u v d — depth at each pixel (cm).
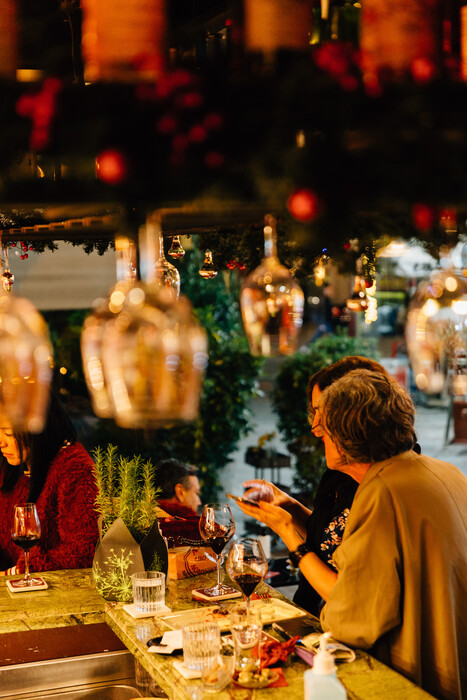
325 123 115
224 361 593
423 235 139
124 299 160
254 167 114
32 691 197
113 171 112
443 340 169
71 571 273
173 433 579
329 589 216
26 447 293
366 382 209
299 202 114
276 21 115
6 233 207
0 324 173
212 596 235
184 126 114
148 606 221
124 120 113
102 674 204
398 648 192
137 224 136
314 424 254
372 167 115
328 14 126
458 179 116
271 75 115
